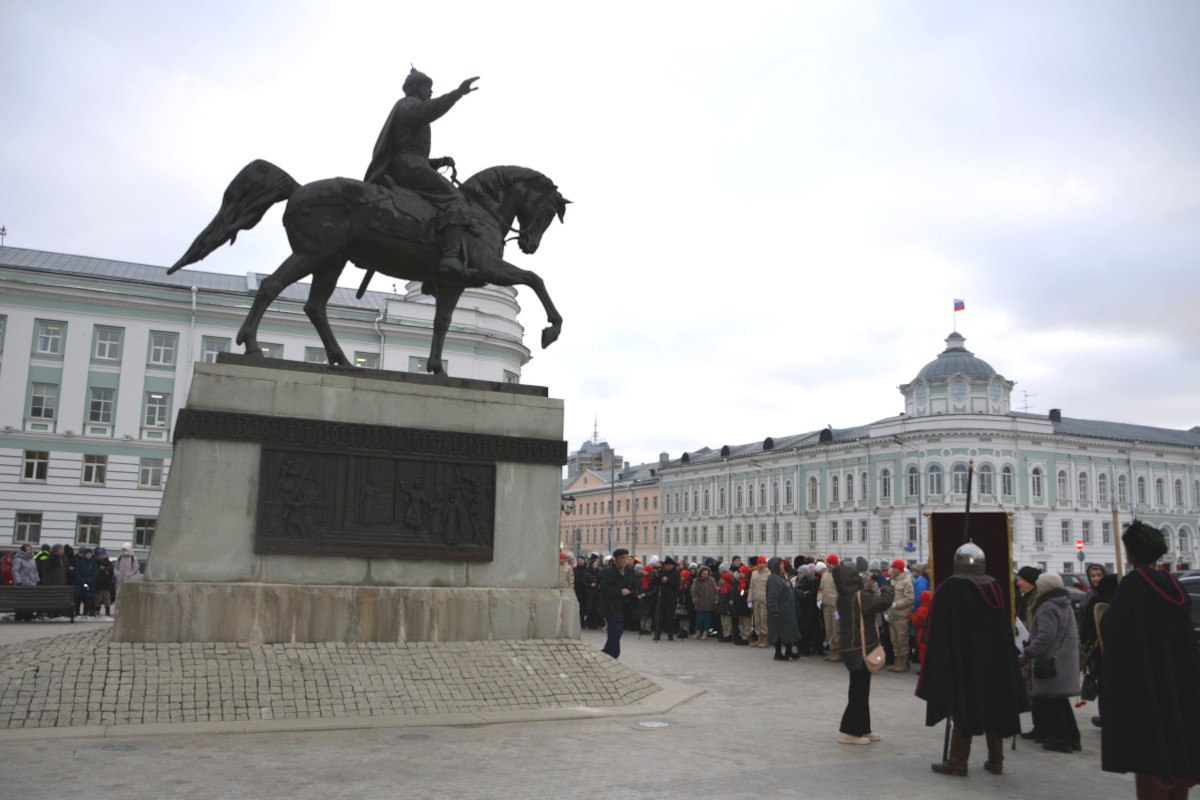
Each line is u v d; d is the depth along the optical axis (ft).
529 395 36.17
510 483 34.86
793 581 65.41
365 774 21.44
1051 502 207.92
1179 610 18.25
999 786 23.31
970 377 207.31
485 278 35.65
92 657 27.68
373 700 28.48
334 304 151.84
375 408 33.35
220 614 29.73
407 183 35.63
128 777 20.52
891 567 52.31
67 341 139.13
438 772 21.85
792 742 27.78
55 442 137.28
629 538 321.32
